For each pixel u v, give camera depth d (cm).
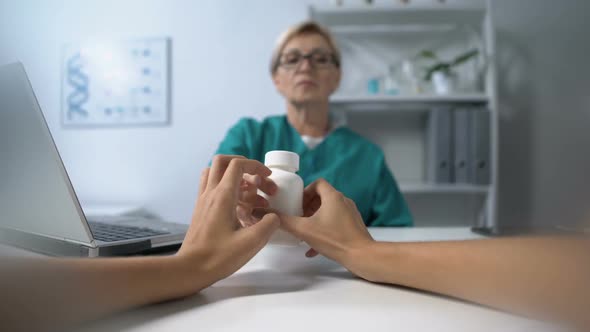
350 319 19
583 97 154
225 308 21
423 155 155
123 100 176
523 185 154
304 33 108
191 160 173
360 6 136
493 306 20
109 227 46
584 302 17
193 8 173
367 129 157
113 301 19
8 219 35
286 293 24
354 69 159
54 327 17
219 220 26
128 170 176
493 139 126
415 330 18
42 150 28
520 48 156
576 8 155
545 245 21
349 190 93
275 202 31
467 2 135
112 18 177
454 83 138
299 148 99
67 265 19
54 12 181
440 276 23
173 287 22
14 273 18
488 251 22
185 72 173
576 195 153
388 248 26
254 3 169
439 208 155
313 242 29
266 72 169
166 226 49
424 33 156
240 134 98
